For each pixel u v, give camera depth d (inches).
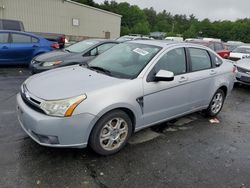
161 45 162.9
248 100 277.1
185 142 156.9
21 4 896.9
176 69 161.5
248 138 171.3
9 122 164.7
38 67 271.6
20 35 356.8
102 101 121.4
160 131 170.6
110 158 131.3
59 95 117.4
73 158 128.0
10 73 324.8
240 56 534.6
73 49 311.9
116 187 109.7
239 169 131.2
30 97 123.0
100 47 303.1
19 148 133.3
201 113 214.4
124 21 3107.8
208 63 189.6
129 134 139.8
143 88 138.2
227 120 204.5
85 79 135.6
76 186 108.0
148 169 124.3
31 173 113.9
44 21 973.2
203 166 131.3
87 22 1134.4
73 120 115.0
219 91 203.2
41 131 114.5
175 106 162.9
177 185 114.3
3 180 107.8
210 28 3363.7
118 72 146.5
